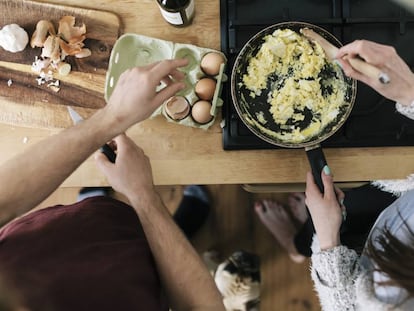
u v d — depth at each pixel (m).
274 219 1.46
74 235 0.73
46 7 1.01
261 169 0.99
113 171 0.80
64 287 0.62
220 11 0.98
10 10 1.01
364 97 0.96
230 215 1.49
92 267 0.67
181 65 0.75
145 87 0.72
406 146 0.97
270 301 1.49
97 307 0.63
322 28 0.95
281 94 0.94
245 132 0.97
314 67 0.93
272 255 1.49
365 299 0.88
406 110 0.84
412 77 0.81
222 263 1.47
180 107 0.95
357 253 1.01
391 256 0.83
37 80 1.01
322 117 0.94
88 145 0.72
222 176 1.00
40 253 0.66
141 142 1.00
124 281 0.68
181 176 1.00
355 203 1.10
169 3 0.88
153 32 1.01
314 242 1.01
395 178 0.98
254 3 0.98
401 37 0.96
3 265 0.62
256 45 0.94
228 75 0.97
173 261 0.77
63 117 1.01
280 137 0.94
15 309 0.56
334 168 0.99
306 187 1.00
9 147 1.01
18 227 0.75
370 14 0.97
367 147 0.98
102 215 0.81
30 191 0.69
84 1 1.01
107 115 0.73
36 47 1.01
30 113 1.01
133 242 0.78
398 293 0.82
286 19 0.97
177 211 1.48
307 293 1.48
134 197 0.80
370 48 0.79
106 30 1.00
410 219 0.83
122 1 1.01
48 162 0.70
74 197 1.46
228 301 1.46
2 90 1.01
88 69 1.01
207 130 0.99
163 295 0.81
